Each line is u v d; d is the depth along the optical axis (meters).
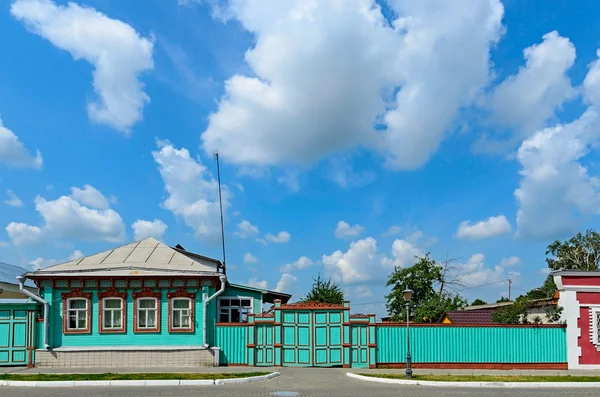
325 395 16.72
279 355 26.11
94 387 18.73
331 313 26.50
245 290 30.39
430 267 42.88
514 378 21.66
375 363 26.05
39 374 21.38
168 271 25.73
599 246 54.44
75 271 25.55
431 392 17.83
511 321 29.47
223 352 25.98
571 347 26.53
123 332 25.59
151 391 17.38
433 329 26.55
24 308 25.52
